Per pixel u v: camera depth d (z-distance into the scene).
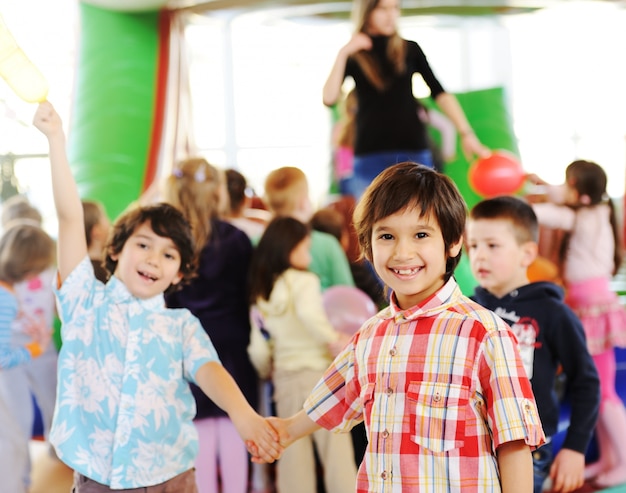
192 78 7.55
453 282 1.78
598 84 7.97
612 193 7.85
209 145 7.60
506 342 1.68
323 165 7.36
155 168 5.96
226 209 3.88
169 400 2.20
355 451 3.43
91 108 6.09
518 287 2.65
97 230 3.76
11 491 3.50
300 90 7.79
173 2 6.18
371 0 4.29
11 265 3.74
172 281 2.36
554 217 3.88
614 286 5.29
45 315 3.84
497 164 4.51
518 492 1.63
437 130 6.36
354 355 1.88
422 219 1.73
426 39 7.83
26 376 3.87
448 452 1.64
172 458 2.18
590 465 3.57
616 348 4.04
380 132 4.34
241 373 3.40
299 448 3.30
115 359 2.17
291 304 3.27
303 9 6.47
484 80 7.84
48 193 6.98
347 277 3.82
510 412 1.62
